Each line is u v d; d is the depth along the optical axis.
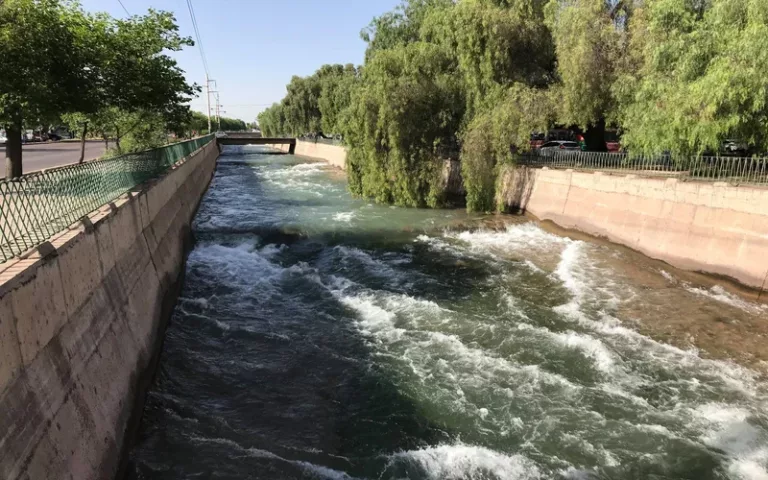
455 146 31.78
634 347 12.12
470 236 23.61
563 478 8.01
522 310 14.54
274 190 41.59
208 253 21.12
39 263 6.63
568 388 10.42
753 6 14.25
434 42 34.34
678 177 18.44
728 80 14.24
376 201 32.88
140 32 16.69
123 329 9.78
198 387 10.62
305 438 9.00
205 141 56.97
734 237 15.64
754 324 13.21
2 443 5.05
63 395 6.61
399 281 17.36
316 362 11.74
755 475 8.03
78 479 6.30
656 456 8.48
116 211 11.32
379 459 8.45
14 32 11.54
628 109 20.58
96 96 14.84
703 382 10.61
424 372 11.19
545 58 27.78
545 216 25.53
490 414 9.66
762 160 16.61
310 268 18.97
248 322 14.02
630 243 19.91
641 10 22.41
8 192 7.09
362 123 31.47
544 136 39.91
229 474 7.97
